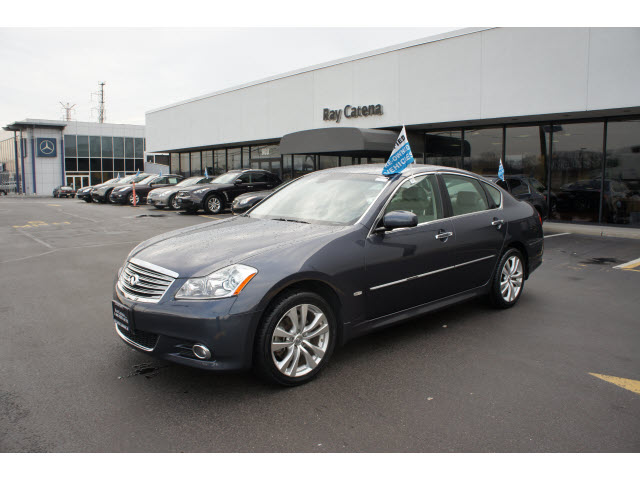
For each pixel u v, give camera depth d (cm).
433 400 313
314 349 339
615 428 279
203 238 371
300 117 1903
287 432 275
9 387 330
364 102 1638
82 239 1080
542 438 269
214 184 1766
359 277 360
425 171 449
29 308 525
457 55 1376
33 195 4803
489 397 317
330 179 463
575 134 1323
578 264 779
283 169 2205
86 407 302
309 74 1841
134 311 318
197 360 304
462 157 1554
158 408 302
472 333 441
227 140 2311
